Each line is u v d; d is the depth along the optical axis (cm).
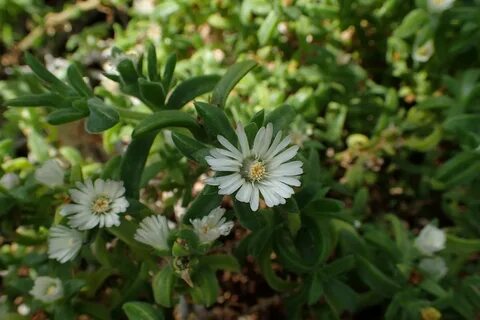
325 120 18
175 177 15
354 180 17
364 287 15
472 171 15
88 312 14
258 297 17
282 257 13
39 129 18
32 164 17
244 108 17
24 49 22
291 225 12
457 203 17
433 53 17
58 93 12
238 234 17
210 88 13
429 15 16
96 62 22
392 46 18
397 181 19
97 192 12
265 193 11
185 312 16
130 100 18
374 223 17
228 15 19
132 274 14
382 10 18
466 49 17
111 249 15
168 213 16
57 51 23
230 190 10
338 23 18
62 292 13
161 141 15
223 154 10
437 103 17
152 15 19
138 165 12
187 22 20
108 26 22
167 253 12
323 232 13
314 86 18
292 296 14
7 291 15
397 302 14
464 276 16
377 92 18
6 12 22
